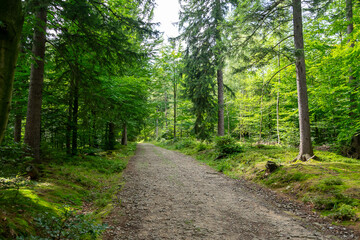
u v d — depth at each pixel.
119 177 8.27
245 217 4.63
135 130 24.17
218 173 9.46
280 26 10.10
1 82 1.56
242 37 9.86
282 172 7.38
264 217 4.65
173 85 27.08
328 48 10.98
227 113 23.59
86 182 6.65
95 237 3.33
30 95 6.96
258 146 12.95
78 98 9.62
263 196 6.23
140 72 14.53
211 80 14.66
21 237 2.34
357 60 8.85
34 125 6.97
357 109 9.43
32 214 3.34
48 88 8.59
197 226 4.12
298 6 8.42
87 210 4.70
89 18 6.05
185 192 6.47
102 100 8.26
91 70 8.36
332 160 8.52
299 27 8.71
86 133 10.38
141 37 7.15
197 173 9.38
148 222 4.27
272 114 18.61
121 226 4.04
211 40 14.67
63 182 5.95
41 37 7.03
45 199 4.27
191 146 19.69
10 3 1.49
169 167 10.82
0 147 3.99
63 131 9.37
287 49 8.45
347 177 6.03
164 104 32.25
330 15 11.12
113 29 6.53
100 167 9.30
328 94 10.68
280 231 3.97
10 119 10.24
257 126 20.73
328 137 14.69
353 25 10.21
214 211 4.96
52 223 3.01
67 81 9.04
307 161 8.20
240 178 8.39
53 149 9.49
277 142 16.30
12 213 3.08
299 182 6.43
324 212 4.79
